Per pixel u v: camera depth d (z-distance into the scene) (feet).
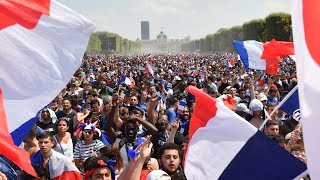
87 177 22.80
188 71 141.59
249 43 58.70
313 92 12.53
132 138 32.07
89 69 171.53
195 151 19.13
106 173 22.58
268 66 57.82
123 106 45.75
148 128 33.96
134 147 30.76
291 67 165.17
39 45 22.12
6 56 21.50
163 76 121.90
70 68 22.44
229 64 163.94
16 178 24.53
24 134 21.25
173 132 30.01
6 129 18.86
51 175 26.20
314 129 12.34
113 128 39.45
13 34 21.76
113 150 26.04
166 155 22.63
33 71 21.81
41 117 43.09
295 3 13.14
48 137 27.14
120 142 31.86
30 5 22.13
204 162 18.93
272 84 71.82
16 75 21.54
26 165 17.57
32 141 29.99
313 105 12.46
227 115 18.79
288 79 102.37
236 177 18.37
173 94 69.67
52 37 22.34
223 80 85.56
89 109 46.29
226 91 64.08
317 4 13.06
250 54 58.23
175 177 19.93
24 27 21.97
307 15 13.03
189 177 19.02
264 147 18.15
